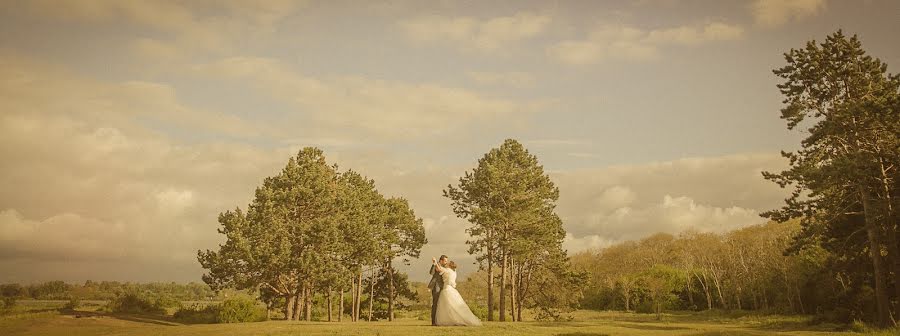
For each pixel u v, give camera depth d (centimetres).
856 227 2903
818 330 2322
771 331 2098
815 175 2630
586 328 1961
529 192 4788
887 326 2417
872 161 2673
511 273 4722
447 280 1941
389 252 5106
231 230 3819
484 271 4809
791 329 2352
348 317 5866
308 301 4569
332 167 4859
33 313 2744
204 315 3781
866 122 2630
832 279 3525
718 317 5012
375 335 1584
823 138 2814
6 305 3978
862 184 2673
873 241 2645
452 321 1902
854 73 2816
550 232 4578
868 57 2856
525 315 5391
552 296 4688
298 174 4200
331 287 4103
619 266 9688
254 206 3962
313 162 4350
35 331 2094
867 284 2978
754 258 6184
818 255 4584
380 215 5138
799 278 4791
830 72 2845
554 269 4669
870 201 2675
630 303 7388
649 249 9850
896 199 2669
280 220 3928
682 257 8400
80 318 2720
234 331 1805
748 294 6256
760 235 7250
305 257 3794
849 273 2955
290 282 3969
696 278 7269
